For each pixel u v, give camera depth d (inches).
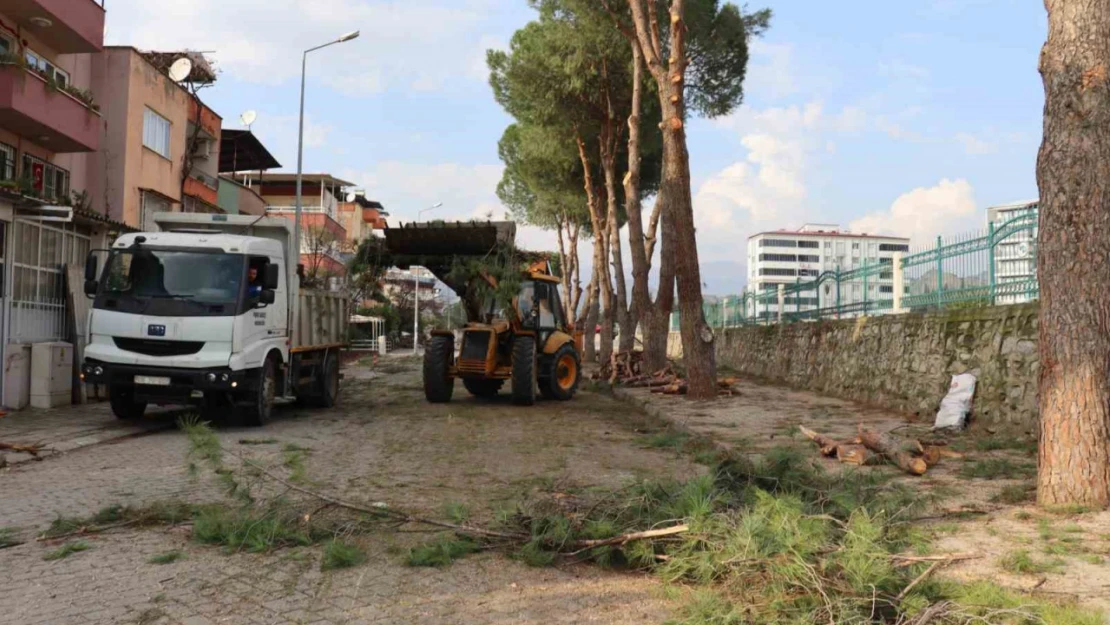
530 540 225.5
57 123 757.3
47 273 607.2
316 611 181.9
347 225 2650.1
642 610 181.0
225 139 1482.5
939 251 595.2
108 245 682.8
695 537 192.9
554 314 746.8
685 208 712.4
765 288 1101.1
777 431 494.6
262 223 560.1
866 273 741.3
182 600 188.7
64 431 469.1
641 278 895.7
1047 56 271.9
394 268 775.1
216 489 311.9
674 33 689.6
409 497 301.0
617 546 208.8
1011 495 279.4
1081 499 258.7
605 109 1112.8
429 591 195.2
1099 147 260.8
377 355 1873.8
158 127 1034.1
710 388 709.3
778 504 184.5
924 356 585.6
